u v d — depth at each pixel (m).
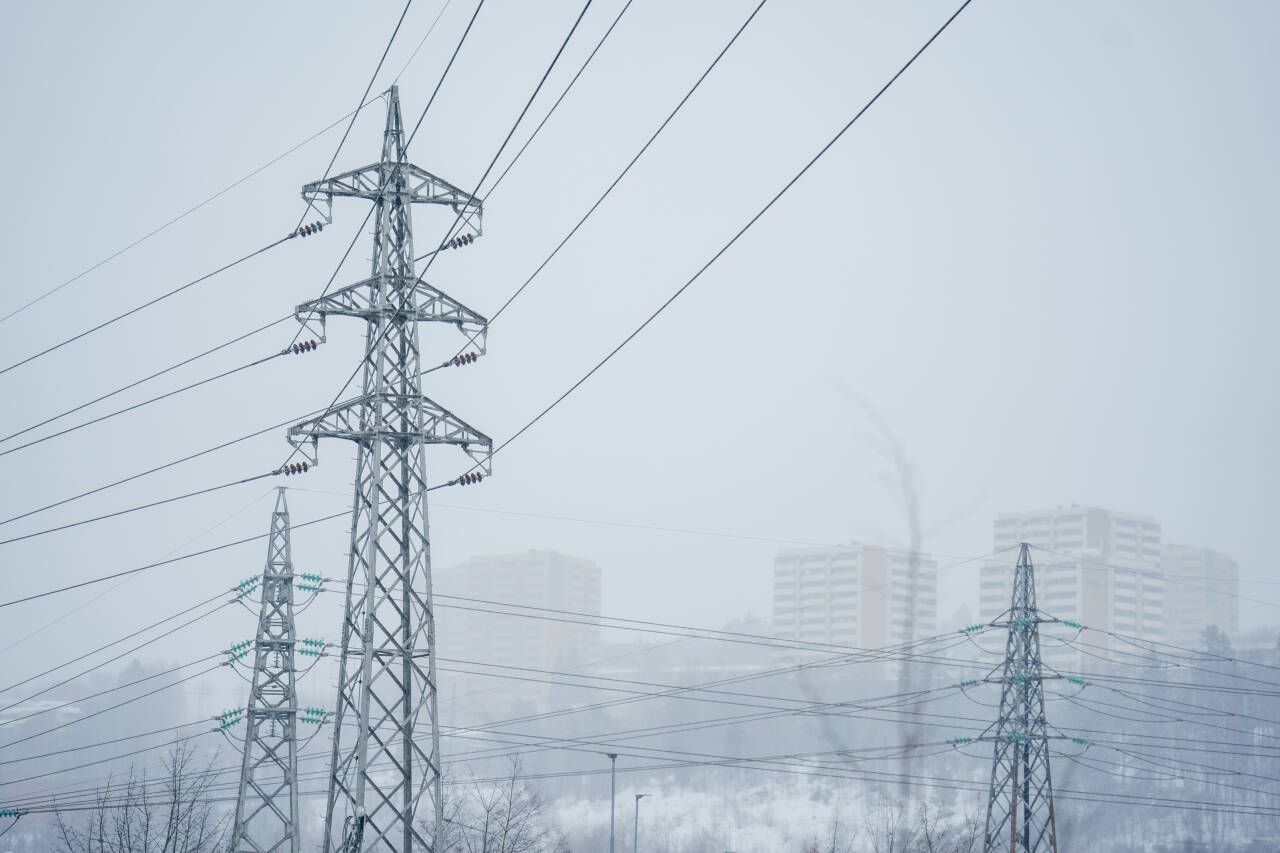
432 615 52.94
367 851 49.66
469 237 58.66
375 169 58.91
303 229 59.69
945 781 128.25
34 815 119.88
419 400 55.19
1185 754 130.75
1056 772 111.19
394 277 56.84
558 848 109.00
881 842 112.69
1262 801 121.69
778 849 127.50
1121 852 113.88
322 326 57.97
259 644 77.06
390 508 53.88
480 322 58.34
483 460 56.16
